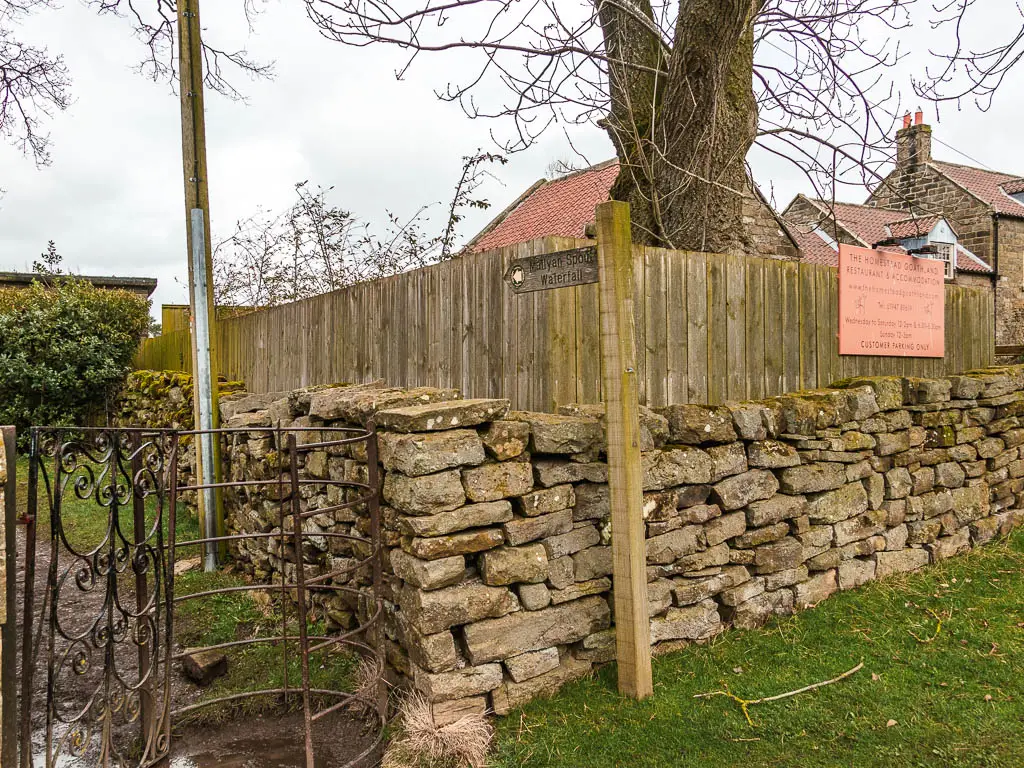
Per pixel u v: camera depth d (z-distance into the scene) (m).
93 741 3.38
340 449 4.34
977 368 6.49
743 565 4.14
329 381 6.16
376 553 3.31
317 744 3.33
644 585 3.38
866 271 5.40
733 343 4.54
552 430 3.41
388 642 3.64
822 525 4.55
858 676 3.63
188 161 6.23
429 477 3.12
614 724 3.18
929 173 20.86
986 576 4.98
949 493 5.44
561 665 3.51
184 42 6.15
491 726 3.19
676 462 3.81
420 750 3.04
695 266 4.32
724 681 3.55
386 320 5.23
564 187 11.13
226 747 3.31
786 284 4.87
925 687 3.53
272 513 5.20
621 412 3.26
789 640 4.00
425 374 4.77
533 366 3.76
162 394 9.82
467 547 3.19
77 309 13.27
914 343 5.80
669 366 4.18
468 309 4.31
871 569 4.83
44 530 7.21
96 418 13.53
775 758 2.96
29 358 12.87
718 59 5.02
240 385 8.15
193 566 6.05
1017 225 20.03
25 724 2.41
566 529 3.51
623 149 5.70
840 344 5.23
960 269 18.89
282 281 10.26
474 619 3.20
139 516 3.02
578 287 3.79
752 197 9.81
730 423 4.08
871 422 4.86
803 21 5.43
